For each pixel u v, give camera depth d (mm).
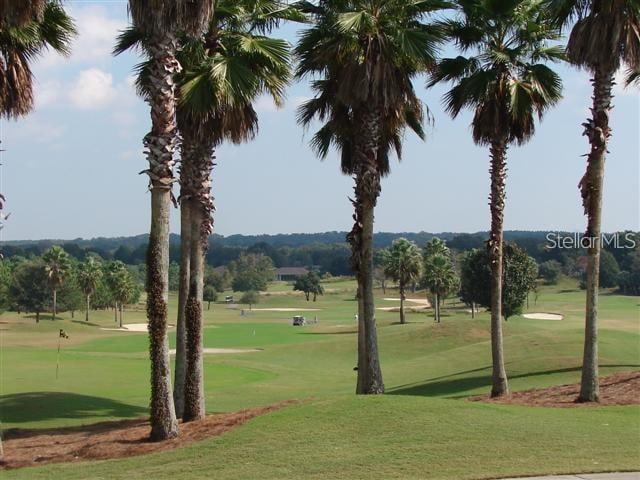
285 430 14203
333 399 16219
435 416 14594
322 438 13586
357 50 20750
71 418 24078
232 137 19703
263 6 20078
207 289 149625
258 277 184500
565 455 12547
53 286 102125
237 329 88875
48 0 16906
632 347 35938
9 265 119375
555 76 23453
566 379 27828
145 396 30953
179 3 15336
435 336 54469
